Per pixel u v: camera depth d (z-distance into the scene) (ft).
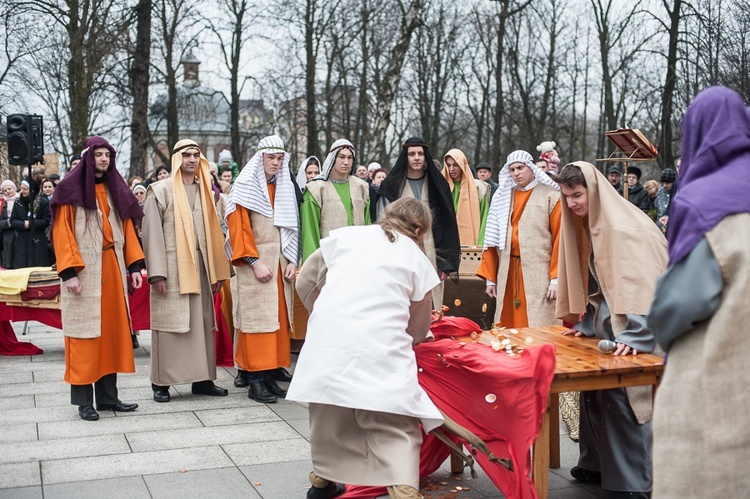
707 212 8.42
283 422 19.10
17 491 14.23
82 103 63.52
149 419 19.35
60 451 16.65
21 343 28.78
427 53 95.30
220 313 26.17
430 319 12.82
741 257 8.23
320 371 11.80
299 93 90.68
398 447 11.82
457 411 12.85
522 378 11.48
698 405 8.35
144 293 29.35
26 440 17.47
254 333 21.22
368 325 11.85
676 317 8.43
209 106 89.92
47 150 87.30
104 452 16.60
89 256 18.93
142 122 58.08
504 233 20.81
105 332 19.56
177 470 15.46
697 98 9.34
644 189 43.01
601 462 13.44
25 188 41.16
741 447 8.27
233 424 18.90
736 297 8.21
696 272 8.33
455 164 29.30
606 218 13.08
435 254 21.63
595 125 111.86
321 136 103.86
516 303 20.81
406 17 56.90
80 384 19.02
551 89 95.50
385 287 12.07
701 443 8.32
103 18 58.18
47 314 27.76
